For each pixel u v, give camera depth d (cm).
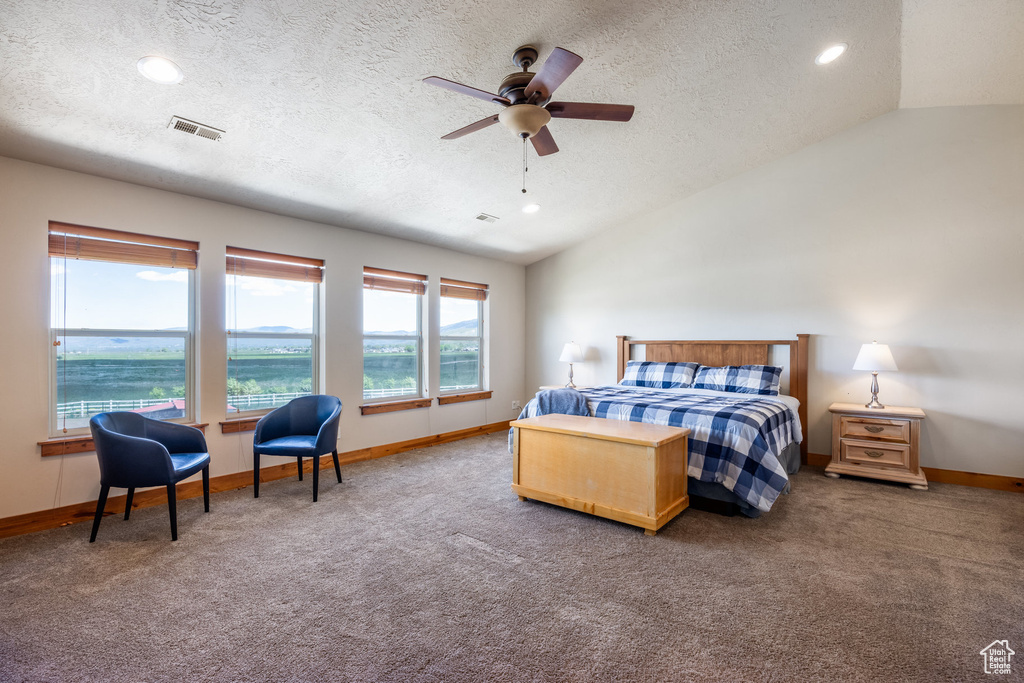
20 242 278
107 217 308
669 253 521
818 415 435
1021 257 357
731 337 481
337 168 338
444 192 402
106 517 299
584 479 295
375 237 466
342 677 154
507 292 618
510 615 190
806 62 309
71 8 187
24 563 236
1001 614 190
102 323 314
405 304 504
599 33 250
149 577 222
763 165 462
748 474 288
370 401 466
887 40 297
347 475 396
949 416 380
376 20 216
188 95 245
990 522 291
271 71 237
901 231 399
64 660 163
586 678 153
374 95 268
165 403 340
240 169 321
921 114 390
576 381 597
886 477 371
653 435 278
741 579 219
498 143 342
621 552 248
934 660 163
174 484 267
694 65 293
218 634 178
